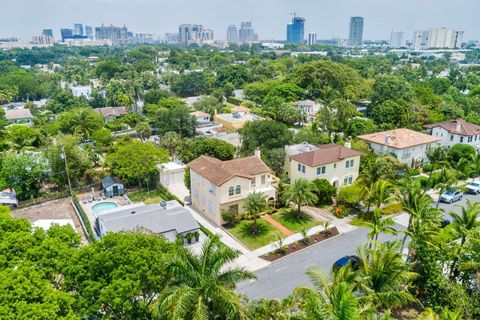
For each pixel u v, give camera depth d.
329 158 53.84
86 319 22.75
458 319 23.22
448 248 30.95
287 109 100.56
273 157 58.56
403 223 46.88
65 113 91.31
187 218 43.31
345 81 129.75
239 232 44.28
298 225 45.91
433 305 28.95
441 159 61.56
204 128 95.31
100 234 43.38
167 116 87.00
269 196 49.25
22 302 19.75
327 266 37.47
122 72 180.62
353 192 48.78
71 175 58.41
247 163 49.94
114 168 58.22
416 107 91.50
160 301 20.73
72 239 27.58
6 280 20.75
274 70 186.38
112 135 89.50
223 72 163.88
